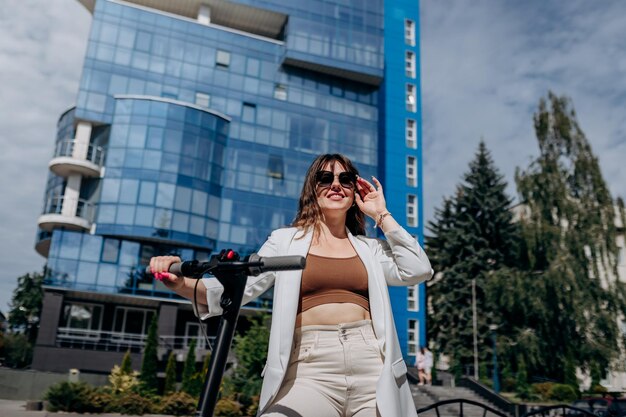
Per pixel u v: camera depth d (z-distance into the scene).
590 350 26.73
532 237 28.22
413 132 42.03
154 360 22.81
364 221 2.69
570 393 24.75
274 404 2.01
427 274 2.31
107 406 18.27
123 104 31.50
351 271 2.27
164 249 30.23
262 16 38.84
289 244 2.36
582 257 27.19
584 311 26.66
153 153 30.73
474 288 34.72
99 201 29.91
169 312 28.77
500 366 31.73
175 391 22.41
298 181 35.09
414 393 24.23
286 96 37.00
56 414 16.83
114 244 29.28
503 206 38.66
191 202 30.92
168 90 33.84
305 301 2.21
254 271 1.78
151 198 30.00
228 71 35.88
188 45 35.25
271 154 35.03
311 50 37.69
